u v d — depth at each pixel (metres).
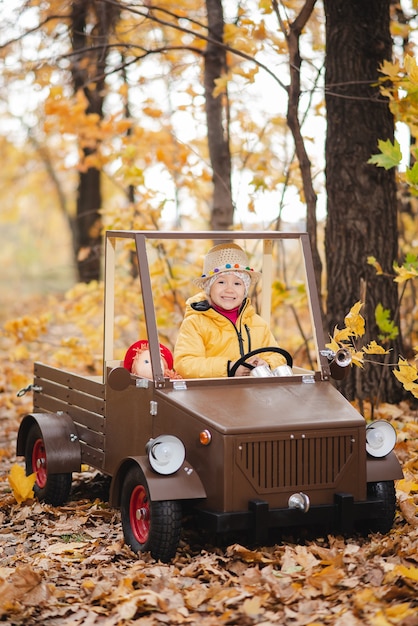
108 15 9.62
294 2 8.56
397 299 7.57
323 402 4.89
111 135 11.28
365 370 7.55
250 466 4.46
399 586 3.97
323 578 4.07
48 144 20.70
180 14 9.52
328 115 7.45
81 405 5.89
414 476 5.83
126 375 4.89
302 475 4.59
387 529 4.86
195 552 4.76
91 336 9.98
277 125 9.48
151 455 4.49
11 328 9.35
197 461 4.59
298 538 4.87
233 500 4.43
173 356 5.69
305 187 7.25
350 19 7.29
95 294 9.77
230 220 9.09
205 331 5.51
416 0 6.54
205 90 9.02
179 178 10.05
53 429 5.84
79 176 16.92
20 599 4.05
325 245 7.60
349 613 3.68
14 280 33.84
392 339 7.50
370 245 7.36
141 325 8.82
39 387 6.65
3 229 38.31
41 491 5.89
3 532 5.32
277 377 5.14
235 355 5.53
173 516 4.46
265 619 3.76
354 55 7.27
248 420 4.53
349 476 4.70
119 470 4.87
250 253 8.54
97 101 12.31
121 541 4.87
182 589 4.14
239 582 4.17
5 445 8.16
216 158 9.06
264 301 6.23
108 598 4.05
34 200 31.55
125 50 9.65
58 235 34.16
